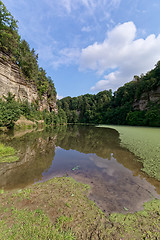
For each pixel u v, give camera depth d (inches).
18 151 332.5
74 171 221.0
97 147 415.2
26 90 1141.1
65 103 4626.0
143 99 1561.3
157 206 125.4
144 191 154.2
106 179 188.1
